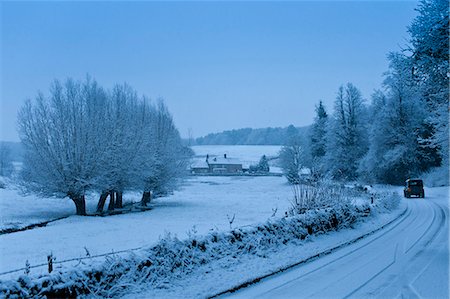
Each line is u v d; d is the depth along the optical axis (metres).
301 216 16.25
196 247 10.91
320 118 91.69
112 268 8.64
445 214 24.92
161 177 42.31
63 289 7.48
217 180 91.44
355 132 72.56
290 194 58.78
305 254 12.77
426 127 56.84
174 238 10.62
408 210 29.27
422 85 21.38
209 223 26.11
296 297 8.21
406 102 59.19
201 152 186.62
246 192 64.56
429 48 20.09
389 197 31.53
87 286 7.92
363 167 64.88
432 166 58.31
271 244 13.36
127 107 40.38
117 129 35.81
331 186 21.23
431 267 10.55
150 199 46.62
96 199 49.62
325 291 8.56
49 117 33.06
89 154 32.91
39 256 15.52
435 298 7.82
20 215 33.56
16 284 6.82
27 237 20.83
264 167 123.62
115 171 35.41
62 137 32.69
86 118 34.06
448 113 19.42
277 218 15.14
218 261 11.03
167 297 8.33
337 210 19.06
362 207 23.02
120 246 17.42
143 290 8.74
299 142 82.88
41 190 33.28
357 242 15.62
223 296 8.50
